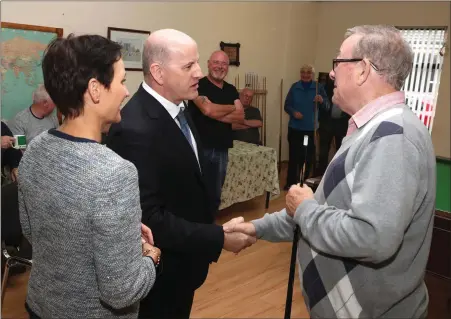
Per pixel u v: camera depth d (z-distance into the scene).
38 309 1.02
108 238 0.85
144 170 1.32
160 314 1.53
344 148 1.10
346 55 1.10
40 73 3.65
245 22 5.47
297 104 5.20
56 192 0.88
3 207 1.86
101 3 3.98
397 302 1.09
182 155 1.40
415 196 0.96
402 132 0.97
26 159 0.96
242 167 3.99
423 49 5.48
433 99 5.49
